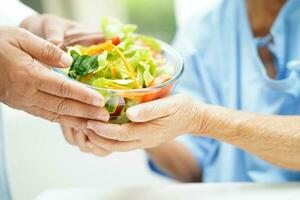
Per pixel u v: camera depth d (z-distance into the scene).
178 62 0.74
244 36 1.06
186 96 0.75
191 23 1.15
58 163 1.15
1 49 0.68
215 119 0.79
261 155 0.85
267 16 1.04
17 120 1.12
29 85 0.67
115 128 0.69
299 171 0.94
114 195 0.83
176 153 1.12
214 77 1.10
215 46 1.09
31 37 0.69
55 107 0.68
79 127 0.73
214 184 0.86
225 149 1.06
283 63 1.02
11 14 0.97
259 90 1.03
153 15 1.74
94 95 0.64
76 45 0.77
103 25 0.80
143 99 0.67
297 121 0.84
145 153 1.15
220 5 1.11
